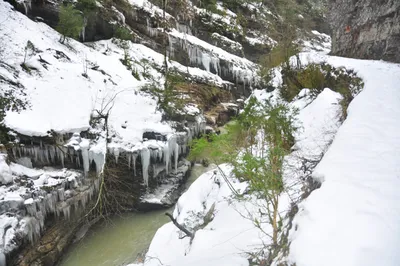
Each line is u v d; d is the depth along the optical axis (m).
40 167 7.70
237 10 26.75
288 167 5.03
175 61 19.20
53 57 10.68
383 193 2.90
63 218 7.55
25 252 6.24
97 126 9.16
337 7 19.56
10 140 7.22
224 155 4.02
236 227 4.62
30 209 6.46
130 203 9.59
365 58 14.95
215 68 20.73
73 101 9.14
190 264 3.86
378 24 14.09
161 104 11.81
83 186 8.16
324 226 2.47
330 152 4.25
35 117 7.95
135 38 17.72
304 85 11.09
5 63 8.95
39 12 13.44
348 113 6.21
